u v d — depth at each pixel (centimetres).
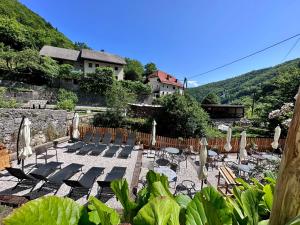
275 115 768
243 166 1051
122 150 1294
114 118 2025
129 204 107
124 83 3703
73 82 3397
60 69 3372
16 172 724
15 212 63
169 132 1994
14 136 1077
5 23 4169
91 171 857
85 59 4422
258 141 1675
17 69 3169
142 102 3662
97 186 834
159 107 2100
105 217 79
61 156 1177
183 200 130
